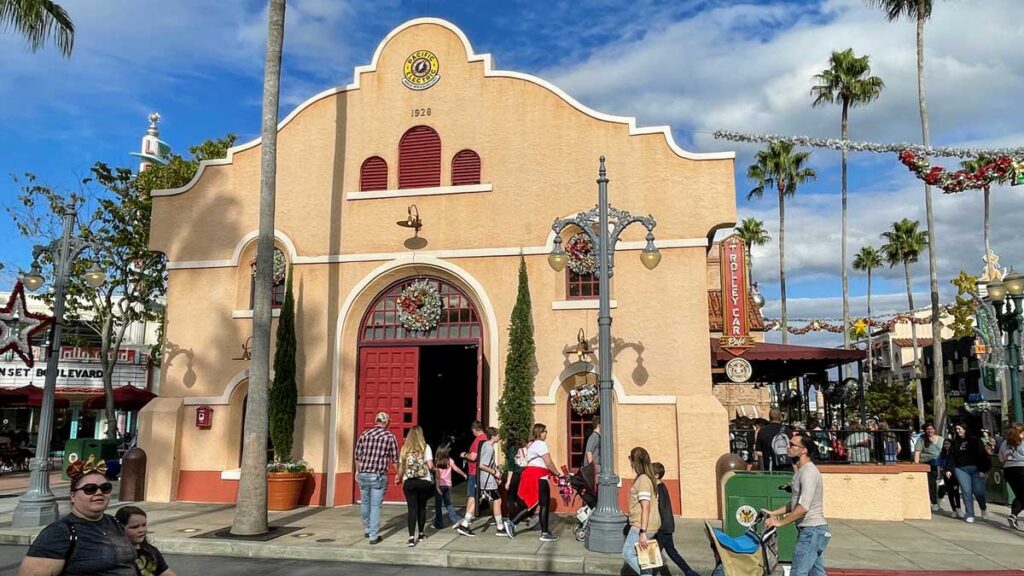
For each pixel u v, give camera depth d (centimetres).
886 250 4856
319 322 1495
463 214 1474
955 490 1354
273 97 1254
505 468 1287
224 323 1532
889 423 3962
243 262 1559
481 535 1121
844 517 1319
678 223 1389
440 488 1173
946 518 1334
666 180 1407
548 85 1480
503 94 1500
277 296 1562
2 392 2473
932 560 963
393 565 977
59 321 1302
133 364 3266
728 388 3120
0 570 919
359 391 1495
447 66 1534
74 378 3134
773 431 1267
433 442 2038
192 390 1523
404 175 1523
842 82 3534
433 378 2072
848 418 2734
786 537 923
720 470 1232
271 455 1535
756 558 729
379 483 1072
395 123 1539
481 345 1432
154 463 1485
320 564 980
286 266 1551
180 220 1591
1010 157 1217
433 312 1471
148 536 1100
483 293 1438
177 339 1548
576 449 1375
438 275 1491
